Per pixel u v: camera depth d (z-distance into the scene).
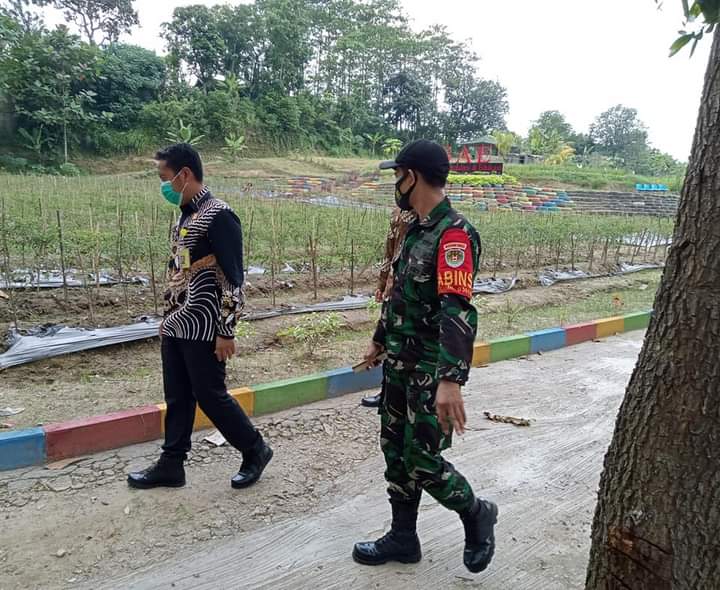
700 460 1.71
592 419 4.86
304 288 8.27
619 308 8.76
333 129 56.78
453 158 43.88
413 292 2.47
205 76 51.28
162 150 3.09
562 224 12.67
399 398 2.63
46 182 20.48
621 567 1.89
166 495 3.31
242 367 5.21
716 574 1.69
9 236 6.81
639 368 1.89
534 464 4.03
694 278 1.72
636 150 75.31
